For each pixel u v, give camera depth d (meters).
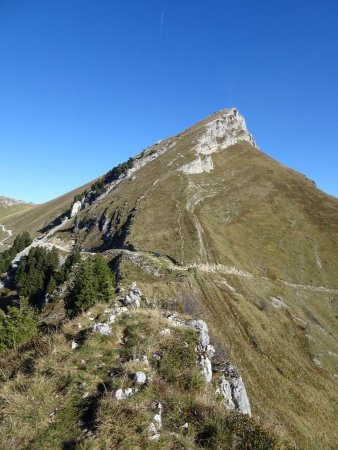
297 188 152.25
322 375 57.28
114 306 19.41
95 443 10.02
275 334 61.66
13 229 194.50
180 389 13.33
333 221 128.62
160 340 15.63
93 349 14.43
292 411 41.28
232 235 107.75
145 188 128.50
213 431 11.38
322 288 96.56
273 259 102.69
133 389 12.28
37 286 81.50
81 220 132.50
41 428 10.74
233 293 66.44
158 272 65.50
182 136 182.75
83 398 11.98
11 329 22.69
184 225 97.56
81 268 39.69
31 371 13.69
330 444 38.81
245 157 179.25
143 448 10.23
